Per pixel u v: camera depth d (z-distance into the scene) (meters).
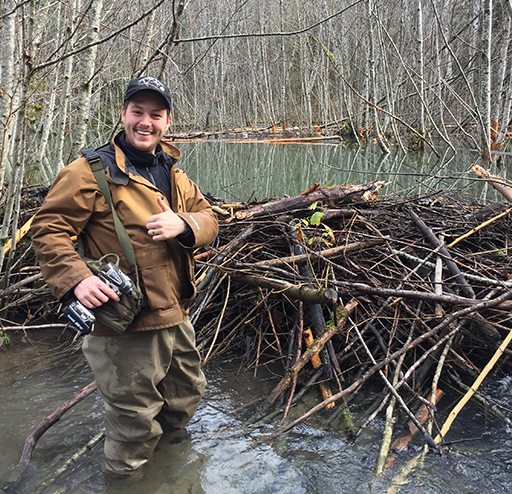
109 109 18.48
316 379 2.89
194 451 2.31
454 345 2.96
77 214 1.89
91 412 2.60
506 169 10.27
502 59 12.06
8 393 2.78
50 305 3.78
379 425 2.51
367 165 12.16
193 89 23.77
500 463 2.21
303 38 21.33
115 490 2.05
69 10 4.34
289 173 10.98
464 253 3.83
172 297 2.03
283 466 2.21
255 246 3.83
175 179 2.14
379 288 2.97
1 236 3.35
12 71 3.18
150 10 2.96
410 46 18.38
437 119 18.17
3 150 3.23
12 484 2.08
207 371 3.11
